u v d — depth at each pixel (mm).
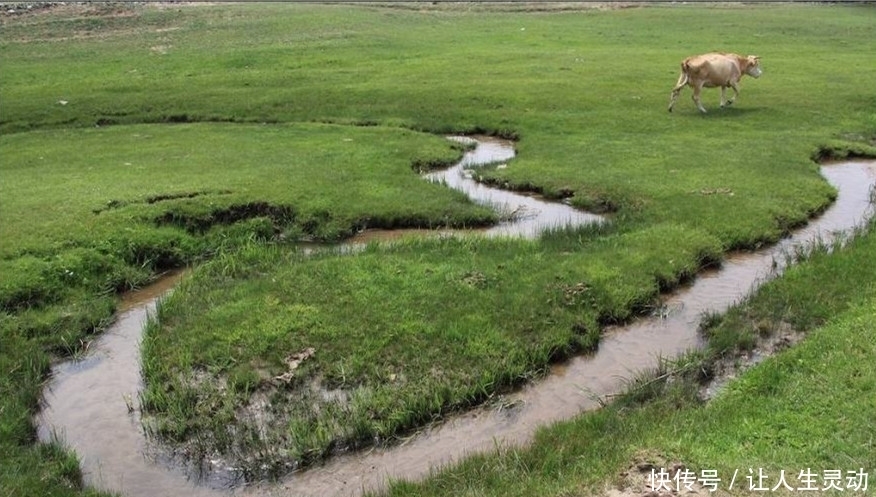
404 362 10656
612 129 23625
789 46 39125
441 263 13555
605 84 29656
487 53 37719
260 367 10625
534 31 45344
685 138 22203
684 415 8875
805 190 17234
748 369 10172
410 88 29719
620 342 11508
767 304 11953
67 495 8227
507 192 18641
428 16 51406
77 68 36469
